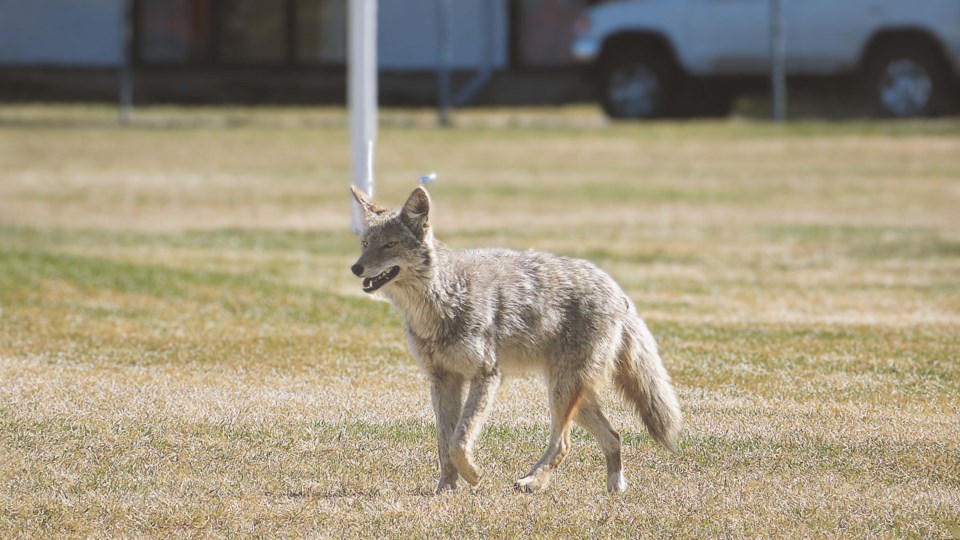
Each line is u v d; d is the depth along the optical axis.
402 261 22.41
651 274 46.25
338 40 106.31
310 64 106.75
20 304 38.47
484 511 21.47
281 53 106.69
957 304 40.50
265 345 34.00
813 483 22.94
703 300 41.31
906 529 20.59
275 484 22.77
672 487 22.83
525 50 105.19
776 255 50.62
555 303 23.09
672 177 72.69
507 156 79.81
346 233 56.59
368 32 35.69
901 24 83.75
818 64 86.69
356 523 20.91
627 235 55.31
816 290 43.16
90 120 94.12
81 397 27.98
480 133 88.44
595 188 69.06
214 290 41.47
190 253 50.47
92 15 104.94
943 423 26.66
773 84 89.12
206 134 88.88
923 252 51.31
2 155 78.88
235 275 44.50
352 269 22.38
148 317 37.34
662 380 23.86
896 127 84.81
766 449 25.00
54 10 104.81
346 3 105.75
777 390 29.53
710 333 35.78
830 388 29.67
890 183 69.56
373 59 35.84
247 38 106.69
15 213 60.81
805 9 85.88
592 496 22.38
